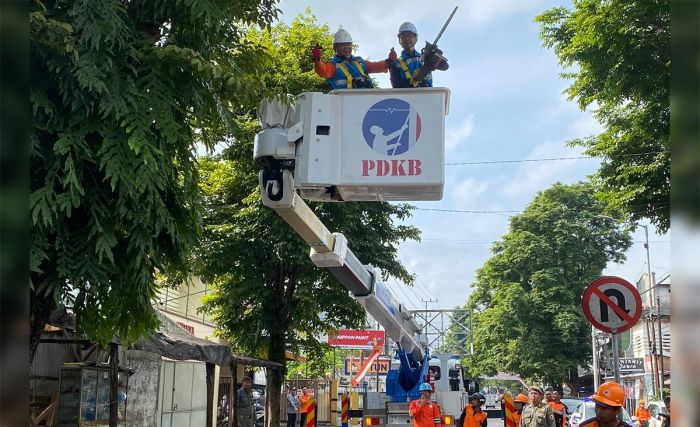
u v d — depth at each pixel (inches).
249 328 734.5
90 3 215.3
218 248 651.5
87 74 205.9
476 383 829.2
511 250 1803.6
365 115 194.7
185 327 1067.3
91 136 225.0
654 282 1557.6
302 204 274.4
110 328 261.7
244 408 649.0
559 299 1688.0
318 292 739.4
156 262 253.3
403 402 533.6
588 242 1756.9
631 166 633.6
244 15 297.1
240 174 679.1
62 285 223.0
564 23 601.0
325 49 687.1
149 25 253.9
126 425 507.5
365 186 192.4
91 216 224.7
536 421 468.4
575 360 1673.2
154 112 225.8
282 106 221.5
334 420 1317.7
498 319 1731.1
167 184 245.4
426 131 191.3
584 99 550.6
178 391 691.4
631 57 477.1
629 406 1823.3
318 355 850.8
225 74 231.5
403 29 230.8
